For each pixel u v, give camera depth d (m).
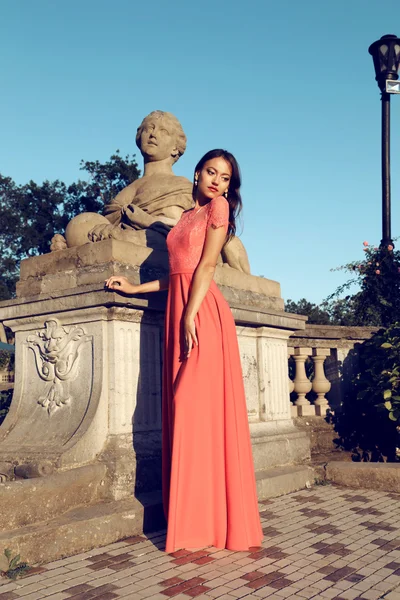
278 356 5.35
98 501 3.47
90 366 3.80
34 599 2.42
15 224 39.91
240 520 3.08
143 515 3.39
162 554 3.01
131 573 2.73
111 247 3.86
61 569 2.79
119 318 3.79
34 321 4.14
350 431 6.25
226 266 5.00
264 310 4.96
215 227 3.29
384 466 4.82
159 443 3.89
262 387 5.07
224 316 3.42
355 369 6.47
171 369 3.39
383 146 7.92
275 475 4.54
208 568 2.80
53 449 3.55
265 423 4.99
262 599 2.42
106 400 3.72
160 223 4.39
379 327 6.73
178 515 3.03
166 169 5.20
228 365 3.33
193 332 3.23
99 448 3.64
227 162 3.51
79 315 3.87
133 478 3.62
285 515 3.87
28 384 4.15
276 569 2.78
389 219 7.77
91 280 3.89
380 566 2.82
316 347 6.26
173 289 3.46
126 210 4.50
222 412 3.25
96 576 2.69
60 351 3.94
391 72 7.93
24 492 3.01
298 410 6.13
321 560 2.91
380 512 3.94
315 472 5.02
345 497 4.43
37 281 4.20
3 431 3.99
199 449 3.14
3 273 39.66
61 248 4.29
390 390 5.49
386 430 6.13
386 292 7.09
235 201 3.60
